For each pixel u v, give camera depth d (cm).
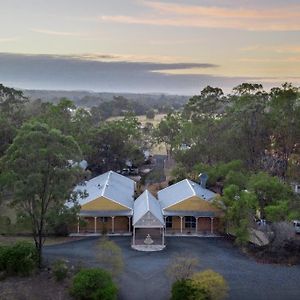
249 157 8375
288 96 8481
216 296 3750
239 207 5409
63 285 4209
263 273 4653
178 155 8994
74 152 4625
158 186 8669
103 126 9738
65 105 10388
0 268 4406
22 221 4562
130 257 5062
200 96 11175
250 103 8825
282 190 5669
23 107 12300
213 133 8825
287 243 5144
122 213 5962
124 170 9869
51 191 4453
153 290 4194
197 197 6059
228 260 5016
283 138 8394
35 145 4338
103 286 3831
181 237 5834
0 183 4478
